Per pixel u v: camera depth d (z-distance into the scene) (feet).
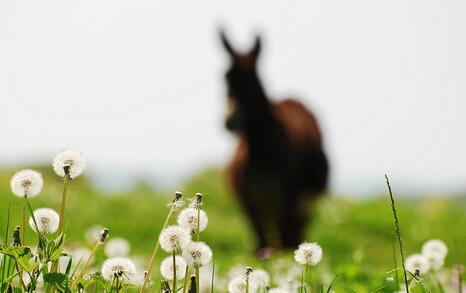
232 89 44.11
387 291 15.42
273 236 45.73
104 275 10.48
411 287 12.51
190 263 10.41
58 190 64.75
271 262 27.96
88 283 10.73
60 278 10.09
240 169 45.27
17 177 10.73
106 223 54.13
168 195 76.64
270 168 44.78
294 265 24.98
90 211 58.34
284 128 45.24
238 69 43.96
